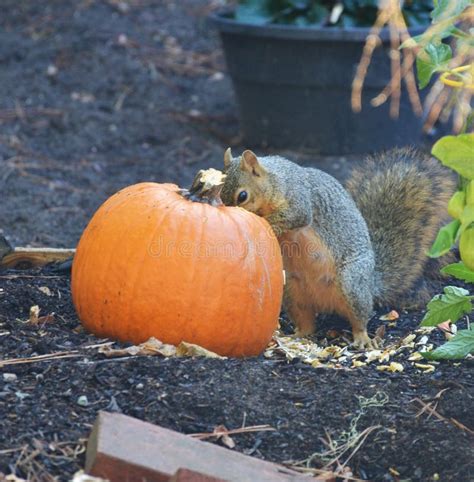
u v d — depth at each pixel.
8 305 9.28
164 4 24.14
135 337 8.29
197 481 6.16
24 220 14.04
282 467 6.70
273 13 17.06
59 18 22.81
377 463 7.05
